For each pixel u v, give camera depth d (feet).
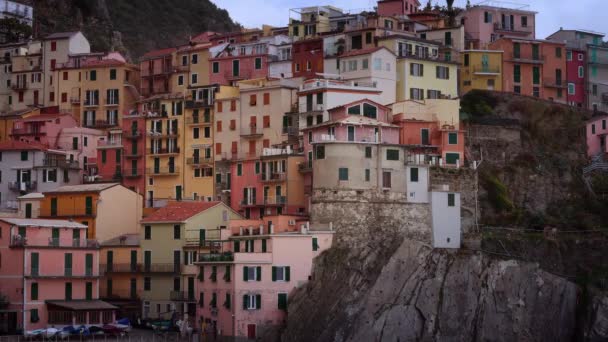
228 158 639.35
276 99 628.28
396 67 640.58
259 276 526.57
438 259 538.06
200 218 581.94
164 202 650.43
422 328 524.93
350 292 525.34
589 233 577.43
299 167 590.96
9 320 517.55
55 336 498.28
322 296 523.70
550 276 547.90
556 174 616.39
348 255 537.65
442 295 530.68
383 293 525.34
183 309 567.18
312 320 517.14
